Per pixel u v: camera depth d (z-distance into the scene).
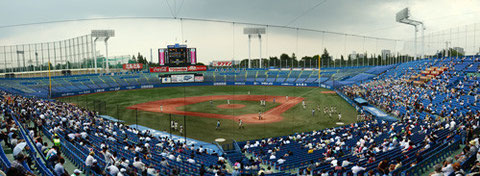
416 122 30.42
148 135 28.86
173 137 31.41
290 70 98.44
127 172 13.42
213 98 64.56
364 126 31.95
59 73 95.44
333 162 16.88
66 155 16.75
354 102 51.03
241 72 102.00
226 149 26.73
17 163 8.55
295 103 55.25
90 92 76.81
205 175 15.61
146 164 16.69
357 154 19.31
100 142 21.11
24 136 15.05
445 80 47.44
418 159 14.82
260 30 107.31
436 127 26.64
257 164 18.80
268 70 101.56
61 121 26.30
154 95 70.75
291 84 87.31
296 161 19.72
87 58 108.81
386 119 38.09
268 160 20.72
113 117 42.91
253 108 50.75
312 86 82.81
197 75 93.31
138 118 42.25
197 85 93.00
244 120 40.59
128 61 127.00
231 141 29.86
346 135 27.41
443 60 58.22
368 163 15.82
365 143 21.84
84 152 16.70
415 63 66.12
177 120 40.69
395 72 67.75
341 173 14.98
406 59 91.00
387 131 28.92
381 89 55.75
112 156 13.63
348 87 65.69
